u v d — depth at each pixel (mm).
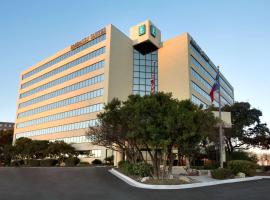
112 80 57188
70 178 23750
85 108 61031
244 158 51625
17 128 84562
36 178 23562
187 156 33062
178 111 20656
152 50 64812
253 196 15070
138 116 21344
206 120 24016
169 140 20047
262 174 32344
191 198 14453
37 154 57656
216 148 42812
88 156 57594
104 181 21812
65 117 66375
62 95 68875
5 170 32094
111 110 29156
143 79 62531
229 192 16688
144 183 19719
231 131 51875
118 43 60562
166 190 17484
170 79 60375
